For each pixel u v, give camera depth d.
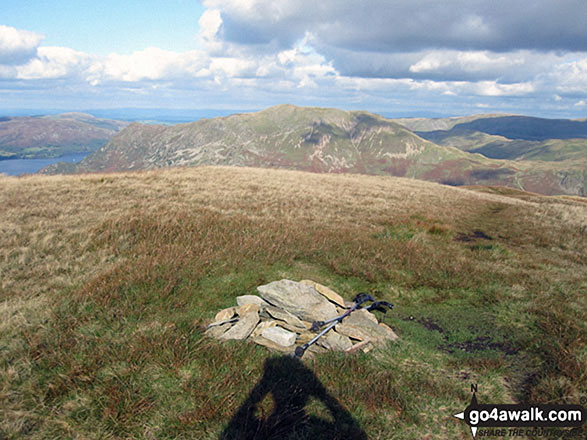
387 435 3.74
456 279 9.49
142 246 9.81
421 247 12.47
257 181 26.41
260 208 17.27
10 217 11.39
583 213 23.39
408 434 3.79
